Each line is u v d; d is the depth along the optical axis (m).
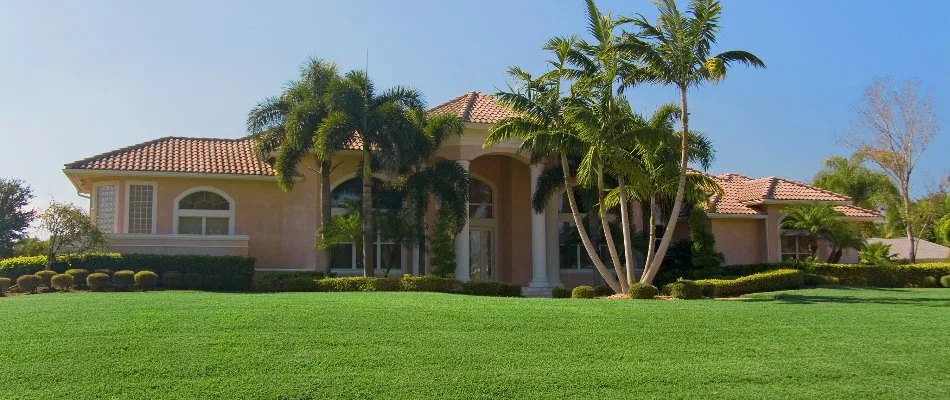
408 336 12.05
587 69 22.72
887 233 57.66
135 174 27.47
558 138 21.84
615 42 22.47
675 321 14.06
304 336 11.79
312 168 29.30
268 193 29.23
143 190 28.09
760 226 34.38
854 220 36.00
